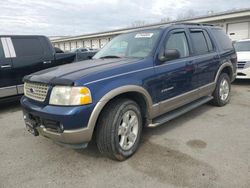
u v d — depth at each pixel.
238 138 3.79
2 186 2.71
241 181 2.65
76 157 3.36
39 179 2.84
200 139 3.80
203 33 5.03
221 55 5.33
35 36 6.54
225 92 5.69
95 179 2.81
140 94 3.42
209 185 2.60
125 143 3.22
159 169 2.96
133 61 3.49
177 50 3.79
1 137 4.18
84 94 2.79
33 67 6.35
